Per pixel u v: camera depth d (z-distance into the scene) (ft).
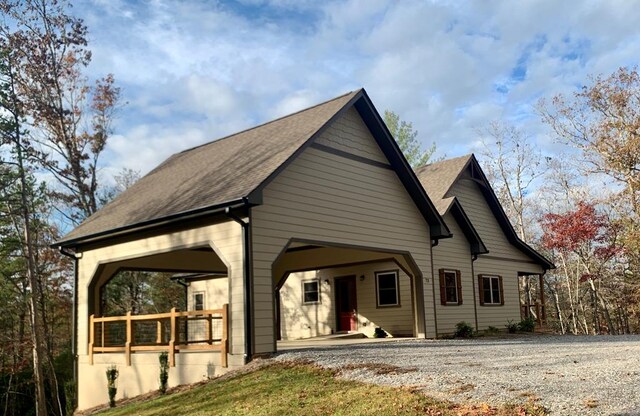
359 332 60.49
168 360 36.88
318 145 41.86
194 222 38.06
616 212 91.35
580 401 18.84
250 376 30.19
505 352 35.32
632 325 100.78
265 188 36.58
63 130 76.33
